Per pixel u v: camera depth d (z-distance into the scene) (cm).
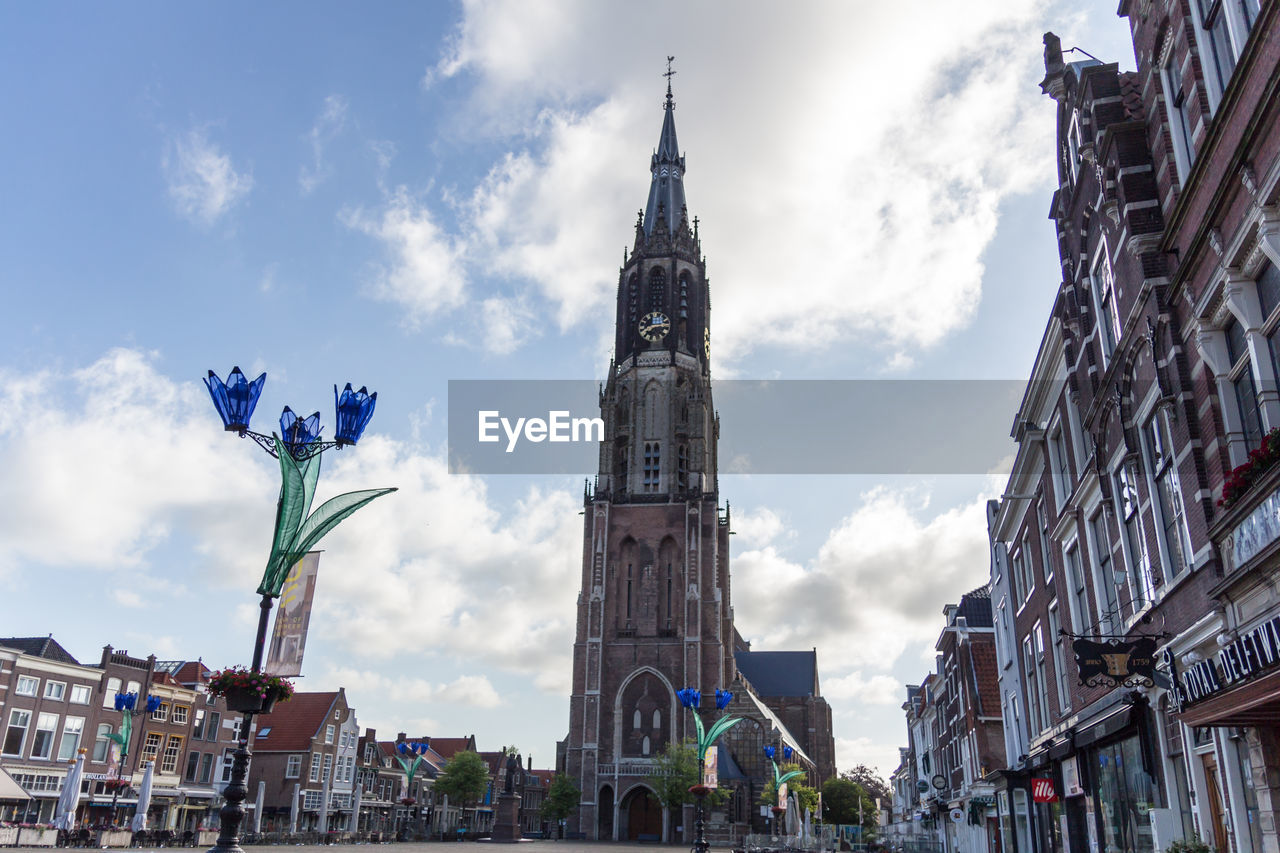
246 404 1802
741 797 10688
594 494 12294
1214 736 1644
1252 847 1548
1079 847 2861
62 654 6675
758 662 16788
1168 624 1880
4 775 4550
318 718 9444
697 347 13412
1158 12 1847
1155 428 1930
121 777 6309
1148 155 1933
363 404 1912
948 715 6109
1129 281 1988
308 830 8581
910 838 6106
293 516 1764
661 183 14662
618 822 10719
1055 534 2848
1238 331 1574
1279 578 1354
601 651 11356
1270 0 1309
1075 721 2738
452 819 13600
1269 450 1342
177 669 8600
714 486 13212
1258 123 1355
